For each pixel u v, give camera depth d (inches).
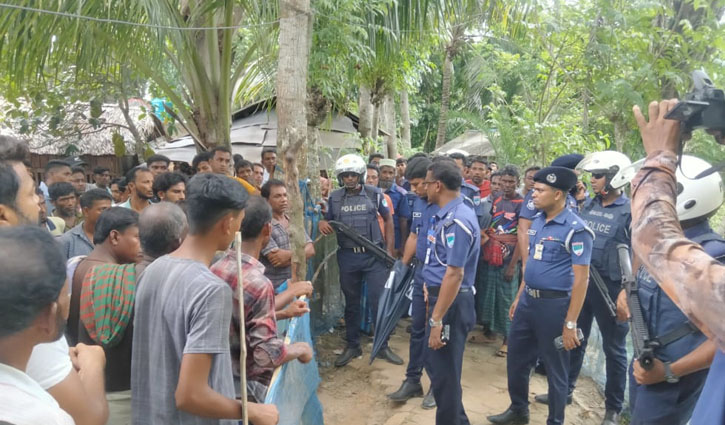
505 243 211.8
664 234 45.5
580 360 170.1
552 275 139.5
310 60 239.8
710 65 239.5
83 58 206.8
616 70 268.1
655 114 51.8
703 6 235.6
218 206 71.6
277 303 115.9
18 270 41.4
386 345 204.8
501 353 212.7
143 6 189.8
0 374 41.0
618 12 256.2
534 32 300.4
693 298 41.3
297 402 118.7
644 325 96.1
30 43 190.4
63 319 48.0
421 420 156.6
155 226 88.0
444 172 136.5
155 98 315.6
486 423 157.2
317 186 231.9
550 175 138.0
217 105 256.1
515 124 346.0
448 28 339.6
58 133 307.6
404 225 236.2
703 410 51.1
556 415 143.2
